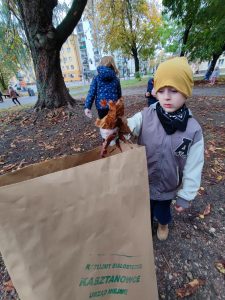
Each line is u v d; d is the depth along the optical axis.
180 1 12.07
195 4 11.82
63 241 0.65
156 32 20.06
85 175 0.65
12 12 5.97
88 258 0.70
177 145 1.12
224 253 1.54
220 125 3.97
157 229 1.73
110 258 0.75
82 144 3.54
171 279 1.39
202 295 1.30
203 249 1.57
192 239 1.66
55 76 5.82
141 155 0.74
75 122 4.74
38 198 0.59
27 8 5.15
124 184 0.71
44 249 0.62
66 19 5.50
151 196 1.34
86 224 0.67
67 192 0.62
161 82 1.03
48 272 0.64
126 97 8.07
